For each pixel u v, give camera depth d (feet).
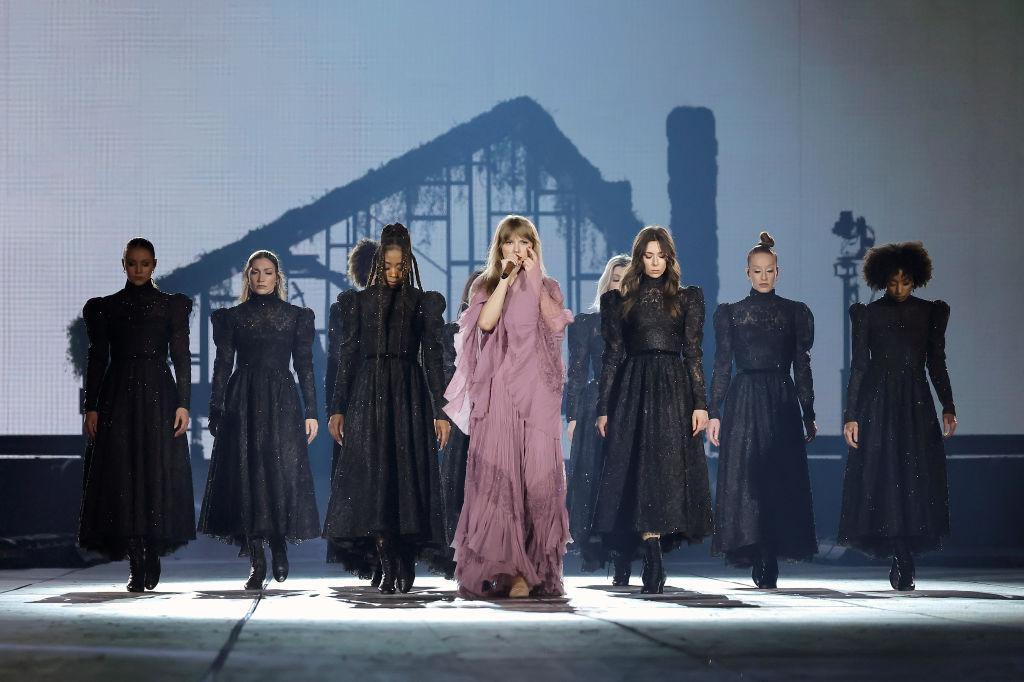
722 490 27.94
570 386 33.09
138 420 26.66
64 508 40.47
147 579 26.89
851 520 27.43
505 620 18.37
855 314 27.86
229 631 16.81
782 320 28.22
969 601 22.49
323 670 13.10
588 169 50.29
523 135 50.24
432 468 25.07
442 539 25.03
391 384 24.95
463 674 12.84
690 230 50.24
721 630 16.74
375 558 27.17
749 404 28.09
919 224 50.29
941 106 50.37
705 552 43.93
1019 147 50.37
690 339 25.64
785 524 27.68
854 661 13.79
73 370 48.83
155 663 13.67
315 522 29.14
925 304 27.89
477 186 50.24
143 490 26.50
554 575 24.47
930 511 27.04
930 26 50.29
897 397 27.53
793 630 16.74
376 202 49.98
